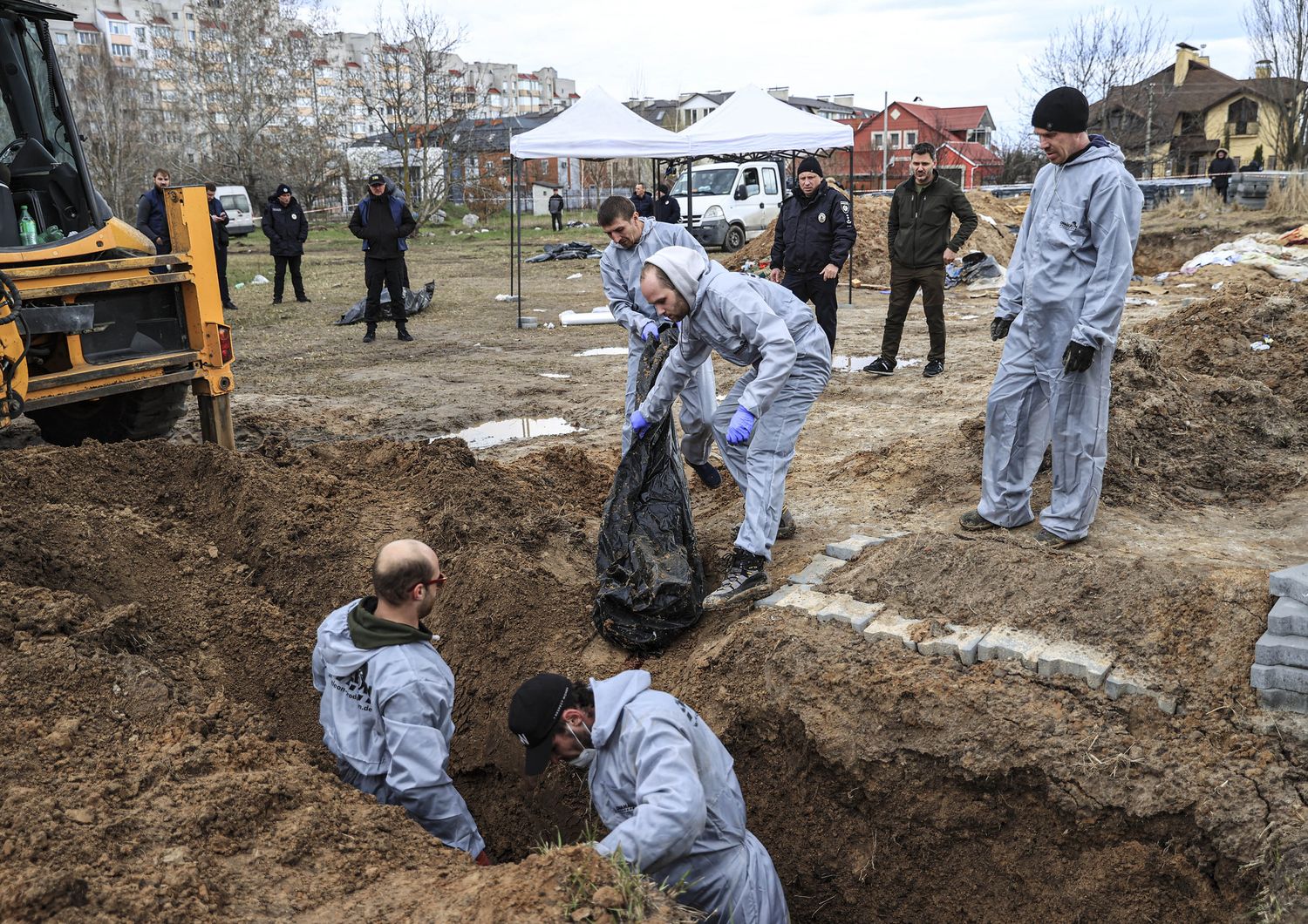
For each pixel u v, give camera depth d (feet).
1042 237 14.11
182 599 14.61
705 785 10.09
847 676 12.74
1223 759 10.93
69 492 16.01
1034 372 14.51
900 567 14.51
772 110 49.42
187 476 17.43
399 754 10.42
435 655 11.05
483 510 17.57
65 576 13.74
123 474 17.01
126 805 9.59
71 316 18.02
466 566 15.78
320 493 17.51
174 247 20.13
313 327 44.93
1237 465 17.40
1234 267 46.62
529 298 54.54
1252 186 66.74
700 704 13.47
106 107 140.97
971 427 19.53
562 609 15.40
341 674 10.89
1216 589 12.45
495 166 163.02
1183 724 11.40
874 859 12.54
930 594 13.96
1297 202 64.03
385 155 151.02
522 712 9.81
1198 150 151.84
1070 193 13.78
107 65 152.05
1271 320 25.38
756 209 72.64
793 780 13.10
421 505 17.74
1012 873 11.82
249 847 9.45
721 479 20.48
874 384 29.81
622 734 9.91
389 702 10.48
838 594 14.39
